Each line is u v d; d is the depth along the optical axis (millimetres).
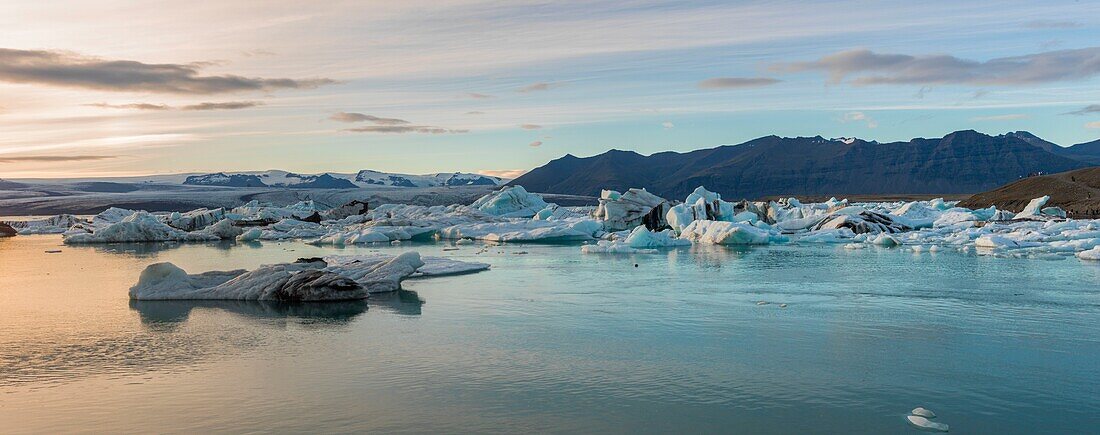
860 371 13477
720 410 11305
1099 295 22375
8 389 12773
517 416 11070
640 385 12664
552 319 18875
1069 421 10750
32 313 20656
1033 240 42688
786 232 57062
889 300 21750
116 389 12703
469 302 21875
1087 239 39656
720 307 20688
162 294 23281
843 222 53969
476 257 39281
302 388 12617
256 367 14102
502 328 17703
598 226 59406
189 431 10555
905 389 12359
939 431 10320
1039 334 16625
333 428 10617
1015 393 12109
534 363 14188
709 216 57250
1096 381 12758
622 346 15625
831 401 11742
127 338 16953
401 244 54875
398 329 17688
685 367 13820
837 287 24844
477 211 75250
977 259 34625
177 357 15008
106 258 43469
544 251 44094
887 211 68875
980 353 14836
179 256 45031
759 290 24219
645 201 63719
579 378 13109
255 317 19594
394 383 12859
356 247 52531
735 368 13734
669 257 38000
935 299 21875
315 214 82875
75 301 23078
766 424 10688
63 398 12203
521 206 84750
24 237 76125
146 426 10797
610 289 24703
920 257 36188
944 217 60781
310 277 22891
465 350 15344
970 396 11969
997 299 21750
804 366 13875
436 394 12203
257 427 10680
